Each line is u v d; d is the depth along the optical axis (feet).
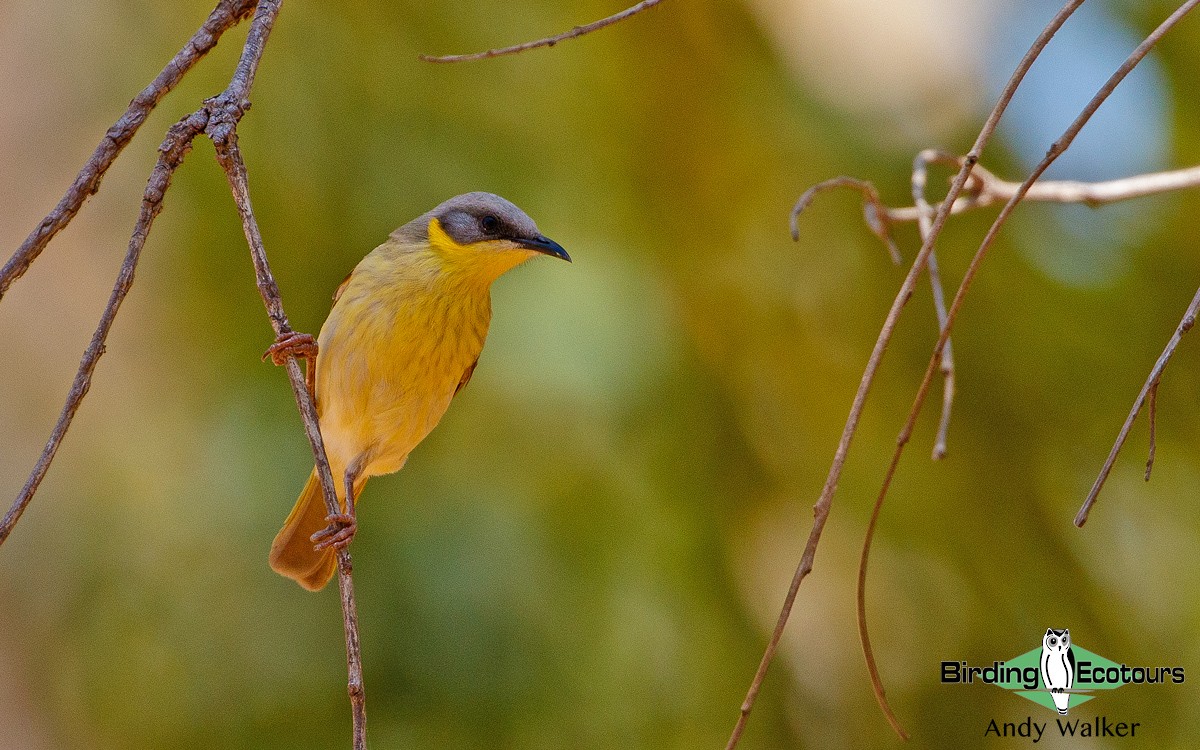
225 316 35.83
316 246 35.55
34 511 39.78
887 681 35.22
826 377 37.83
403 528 33.73
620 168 38.04
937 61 41.34
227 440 34.78
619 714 32.96
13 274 15.31
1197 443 37.73
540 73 38.47
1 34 41.91
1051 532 36.94
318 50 36.83
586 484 34.45
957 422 37.32
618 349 34.86
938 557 36.04
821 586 35.96
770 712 33.47
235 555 34.22
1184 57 39.50
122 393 41.32
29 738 37.27
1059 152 14.98
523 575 33.35
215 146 16.88
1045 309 37.93
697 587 34.01
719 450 35.73
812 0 42.19
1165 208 39.17
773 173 39.27
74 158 42.50
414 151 36.50
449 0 38.45
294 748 32.60
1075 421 37.68
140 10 40.29
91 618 36.14
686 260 37.88
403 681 32.71
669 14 40.06
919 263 14.53
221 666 33.65
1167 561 37.17
